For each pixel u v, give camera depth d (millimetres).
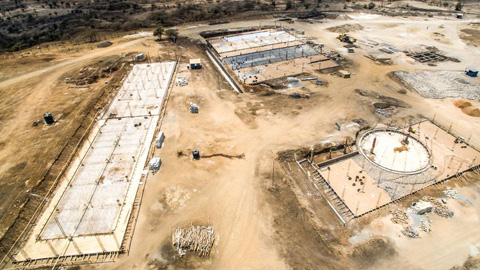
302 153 36531
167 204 30109
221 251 25828
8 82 52938
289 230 27594
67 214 29000
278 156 36094
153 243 26516
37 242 26438
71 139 38312
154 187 32000
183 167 34625
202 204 30125
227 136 39656
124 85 52656
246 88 51344
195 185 32281
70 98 47781
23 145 37281
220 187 32031
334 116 43344
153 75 56094
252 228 27766
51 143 37469
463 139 38781
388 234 27156
